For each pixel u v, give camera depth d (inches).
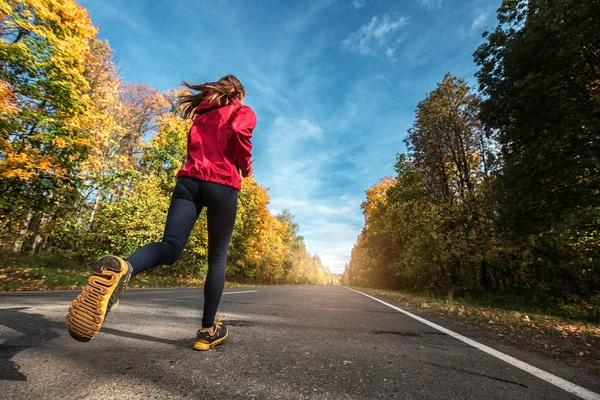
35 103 327.3
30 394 39.0
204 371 53.2
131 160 756.6
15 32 302.0
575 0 297.1
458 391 53.0
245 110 71.7
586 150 318.3
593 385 62.8
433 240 586.2
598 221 322.3
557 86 326.6
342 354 72.7
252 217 999.6
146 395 41.6
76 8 331.6
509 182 377.1
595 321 267.9
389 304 272.7
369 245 1016.9
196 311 130.6
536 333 140.5
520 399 51.5
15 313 95.9
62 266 495.2
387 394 49.1
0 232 346.3
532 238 378.0
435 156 741.3
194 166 65.8
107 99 525.0
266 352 69.1
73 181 363.9
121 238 512.4
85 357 56.1
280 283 1733.5
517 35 373.4
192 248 627.2
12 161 287.7
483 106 426.9
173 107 839.7
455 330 129.9
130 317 103.6
